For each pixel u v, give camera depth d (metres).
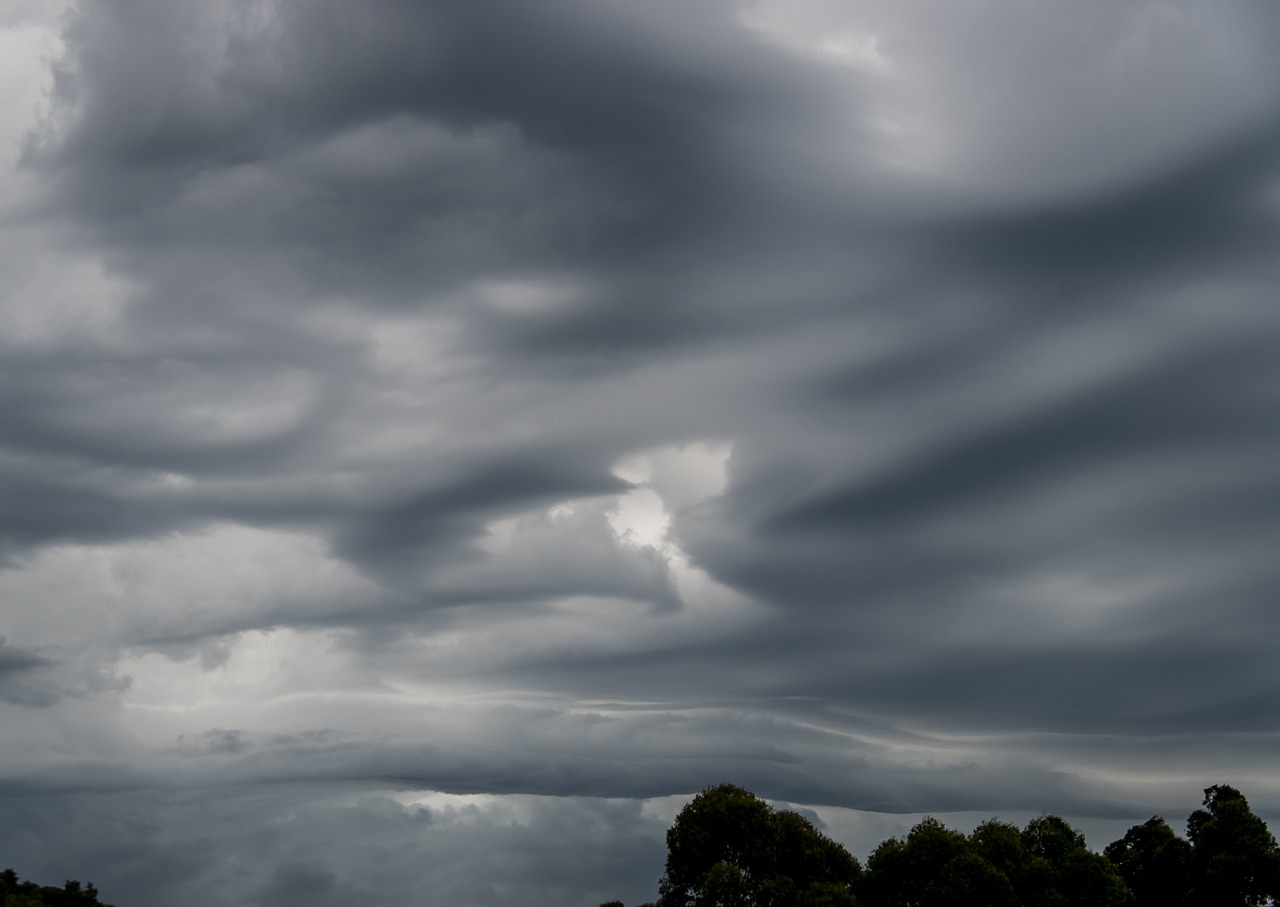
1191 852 96.56
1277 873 89.06
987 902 81.00
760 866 87.38
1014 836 90.69
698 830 89.62
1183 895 95.75
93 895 77.81
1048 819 96.19
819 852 89.75
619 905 104.62
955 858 83.31
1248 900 90.88
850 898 81.00
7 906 69.19
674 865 90.50
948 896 81.31
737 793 92.94
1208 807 100.56
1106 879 87.75
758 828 88.94
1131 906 87.69
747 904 82.06
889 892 86.12
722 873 82.88
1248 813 92.88
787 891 82.50
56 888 76.88
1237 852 91.31
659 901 90.56
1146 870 99.81
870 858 88.75
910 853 86.00
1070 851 90.00
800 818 92.06
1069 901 87.12
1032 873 86.88
